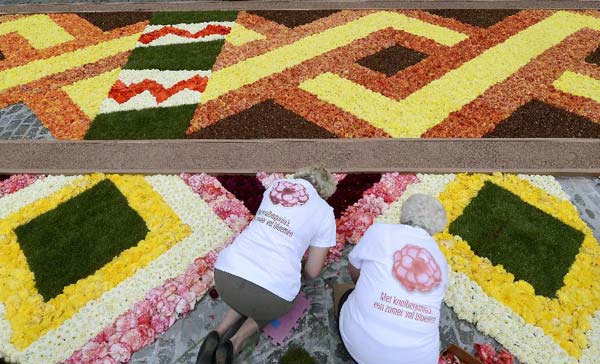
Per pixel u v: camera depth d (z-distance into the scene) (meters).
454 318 3.94
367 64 6.89
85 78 6.86
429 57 6.98
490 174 5.14
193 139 5.70
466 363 3.43
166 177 5.20
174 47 7.46
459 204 4.79
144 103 6.31
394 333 2.89
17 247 4.49
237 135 5.76
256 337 3.83
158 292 4.06
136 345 3.76
